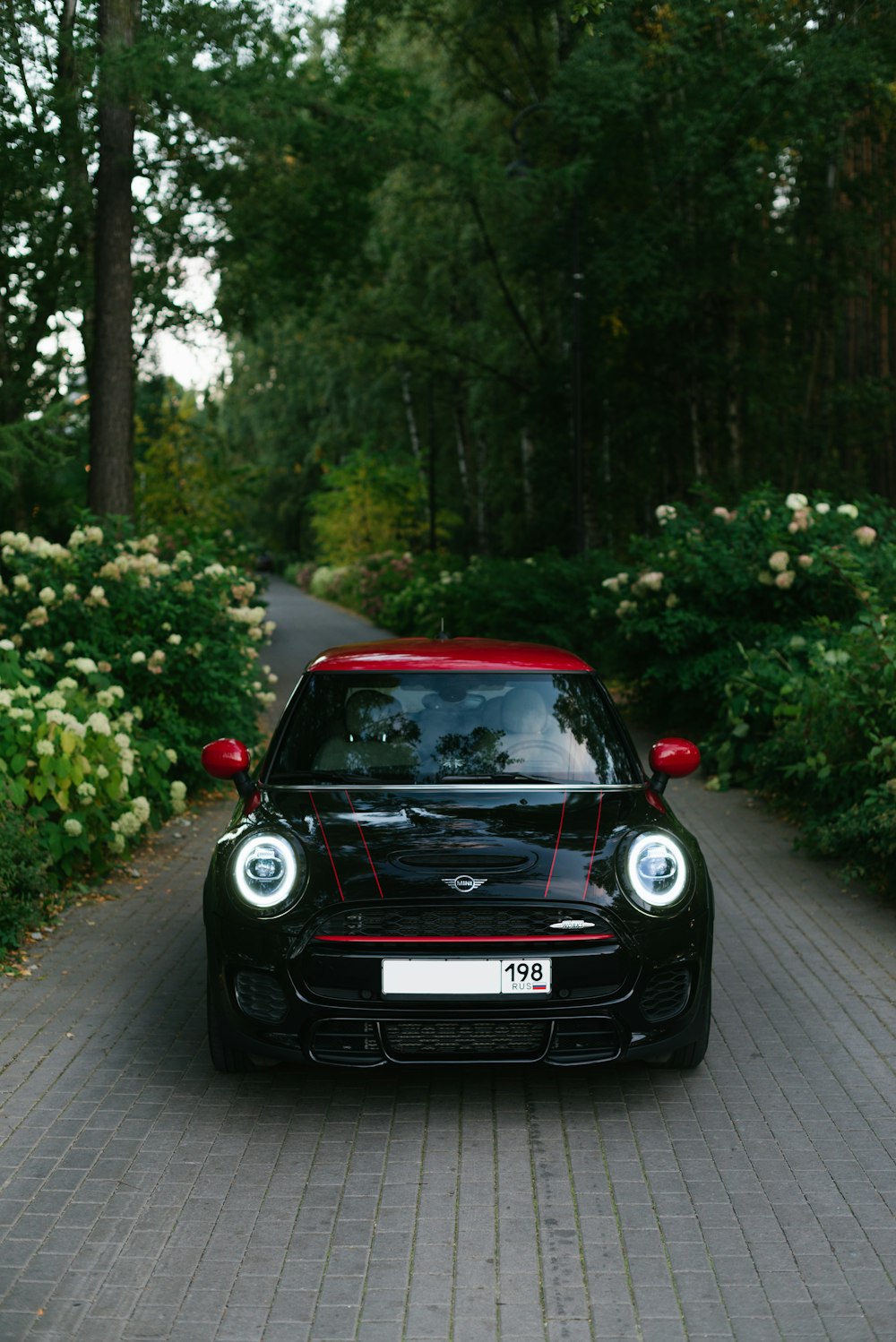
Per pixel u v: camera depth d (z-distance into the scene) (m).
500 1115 4.59
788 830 10.10
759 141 25.25
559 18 29.45
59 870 7.93
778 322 30.47
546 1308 3.30
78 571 11.28
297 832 4.72
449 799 4.98
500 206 30.97
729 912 7.61
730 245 27.86
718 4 23.23
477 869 4.49
